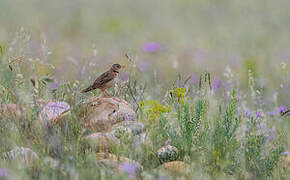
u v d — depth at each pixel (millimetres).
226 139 11492
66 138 11406
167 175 10234
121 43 28375
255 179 11008
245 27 30297
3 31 25359
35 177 9719
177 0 36750
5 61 12891
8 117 11758
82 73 15250
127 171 10008
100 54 24797
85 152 11047
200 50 26781
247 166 11250
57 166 9883
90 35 29906
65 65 19219
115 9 35438
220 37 28875
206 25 32188
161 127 12000
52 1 33812
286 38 28344
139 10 35438
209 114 12523
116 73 13344
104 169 10133
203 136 11805
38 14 31156
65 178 9555
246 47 27016
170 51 25906
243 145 11758
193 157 11078
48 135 11172
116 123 12352
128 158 10969
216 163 10789
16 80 12773
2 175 9523
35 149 10719
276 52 25734
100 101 12773
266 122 13828
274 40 28406
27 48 14438
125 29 31656
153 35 30953
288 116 14141
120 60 17109
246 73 20500
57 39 28125
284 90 16547
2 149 10961
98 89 14320
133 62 14641
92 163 10109
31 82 12961
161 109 12508
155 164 11203
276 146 12352
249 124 12391
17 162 10125
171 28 31844
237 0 34656
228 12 33531
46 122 11734
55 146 10773
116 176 9781
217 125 11703
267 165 11273
